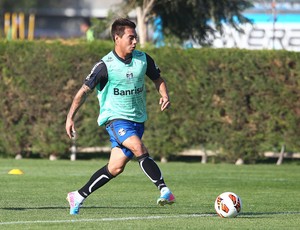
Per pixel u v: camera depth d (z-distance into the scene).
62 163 65.19
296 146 68.06
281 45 84.56
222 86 67.75
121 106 30.25
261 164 68.19
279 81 67.75
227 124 67.94
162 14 81.44
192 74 67.88
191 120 68.00
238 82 67.50
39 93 68.88
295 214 33.09
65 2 172.88
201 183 49.44
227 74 67.62
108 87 30.31
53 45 68.81
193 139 68.44
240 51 67.62
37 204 36.12
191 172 58.12
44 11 173.00
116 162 30.50
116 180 50.34
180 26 82.00
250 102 67.94
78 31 170.12
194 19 81.50
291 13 91.69
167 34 82.25
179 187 46.59
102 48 68.56
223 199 30.94
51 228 27.28
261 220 30.25
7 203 36.50
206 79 67.69
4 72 69.00
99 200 38.59
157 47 68.44
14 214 31.81
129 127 30.17
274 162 70.50
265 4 90.81
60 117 69.00
